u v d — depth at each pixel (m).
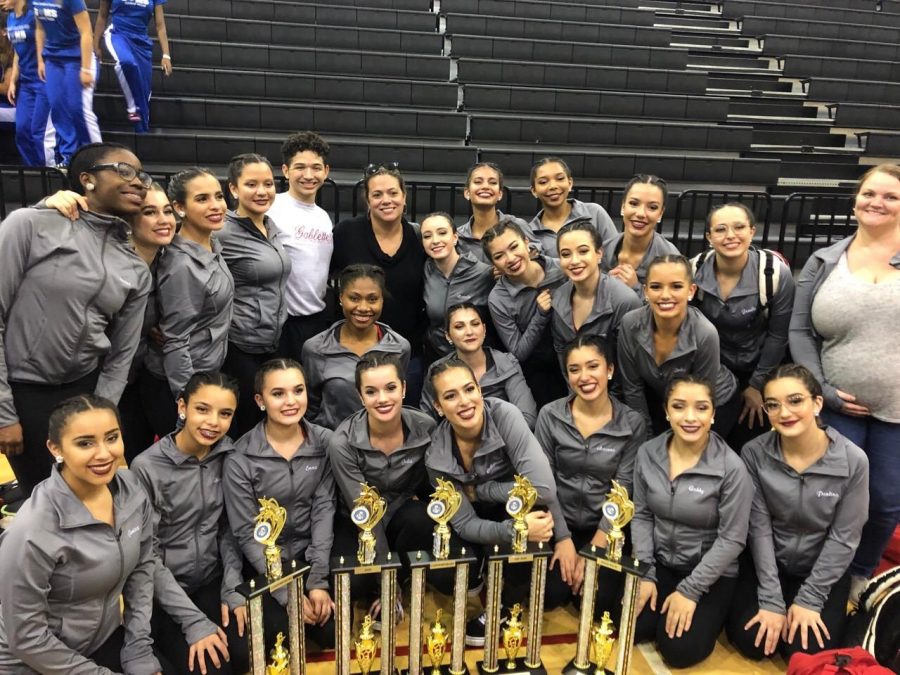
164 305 2.29
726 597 2.28
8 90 4.86
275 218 2.91
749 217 2.53
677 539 2.34
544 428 2.55
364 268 2.59
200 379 2.09
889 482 2.31
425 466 2.42
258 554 2.24
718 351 2.52
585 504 2.54
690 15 9.50
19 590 1.63
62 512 1.67
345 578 1.80
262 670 1.77
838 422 2.36
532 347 2.88
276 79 6.45
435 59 7.17
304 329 3.02
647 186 2.82
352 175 5.86
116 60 5.20
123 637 1.92
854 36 9.29
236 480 2.24
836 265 2.32
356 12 7.78
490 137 6.43
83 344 1.96
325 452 2.37
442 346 3.06
